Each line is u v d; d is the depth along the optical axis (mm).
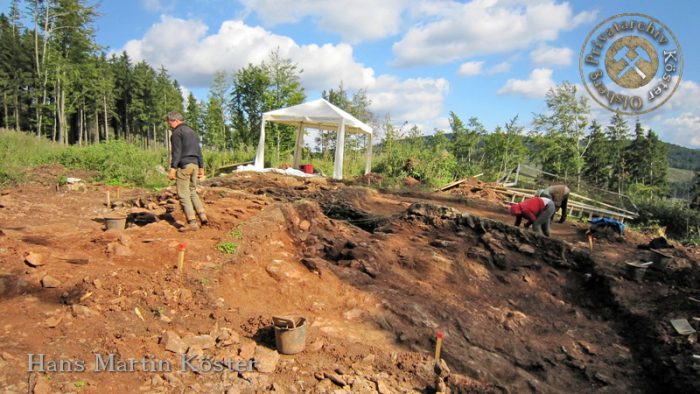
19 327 3629
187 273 5105
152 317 4297
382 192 14188
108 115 44281
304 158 25891
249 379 3725
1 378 2998
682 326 6008
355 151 26672
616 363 5766
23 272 4383
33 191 10156
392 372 4520
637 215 14141
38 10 28594
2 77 35219
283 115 16781
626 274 7324
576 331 6426
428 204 8898
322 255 7359
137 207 8742
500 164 26875
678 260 7500
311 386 3885
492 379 4875
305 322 4480
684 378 5266
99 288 4355
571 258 7730
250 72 24938
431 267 7375
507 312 6555
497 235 8148
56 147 16641
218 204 8195
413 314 5777
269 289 5641
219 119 30172
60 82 28438
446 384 4566
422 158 19547
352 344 4824
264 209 7590
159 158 16203
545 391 5004
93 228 6918
